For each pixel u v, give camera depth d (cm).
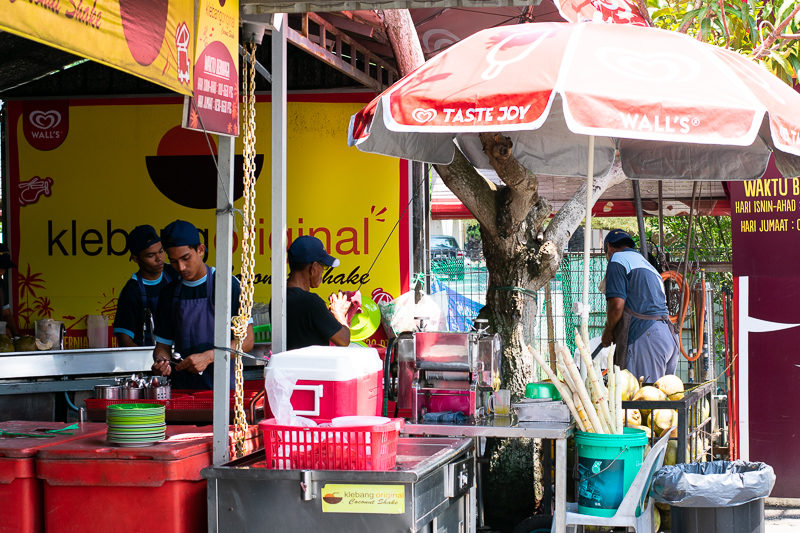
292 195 768
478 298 949
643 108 390
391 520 317
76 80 789
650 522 446
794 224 692
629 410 541
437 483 349
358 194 762
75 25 259
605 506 430
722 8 642
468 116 405
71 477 337
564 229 654
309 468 329
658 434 554
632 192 927
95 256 783
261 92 768
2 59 645
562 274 949
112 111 783
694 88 405
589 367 452
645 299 657
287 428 330
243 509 328
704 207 950
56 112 787
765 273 700
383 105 421
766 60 689
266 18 401
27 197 789
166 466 332
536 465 624
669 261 873
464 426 428
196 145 777
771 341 700
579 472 442
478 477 599
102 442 356
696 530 429
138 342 679
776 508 690
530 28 470
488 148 580
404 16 616
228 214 365
